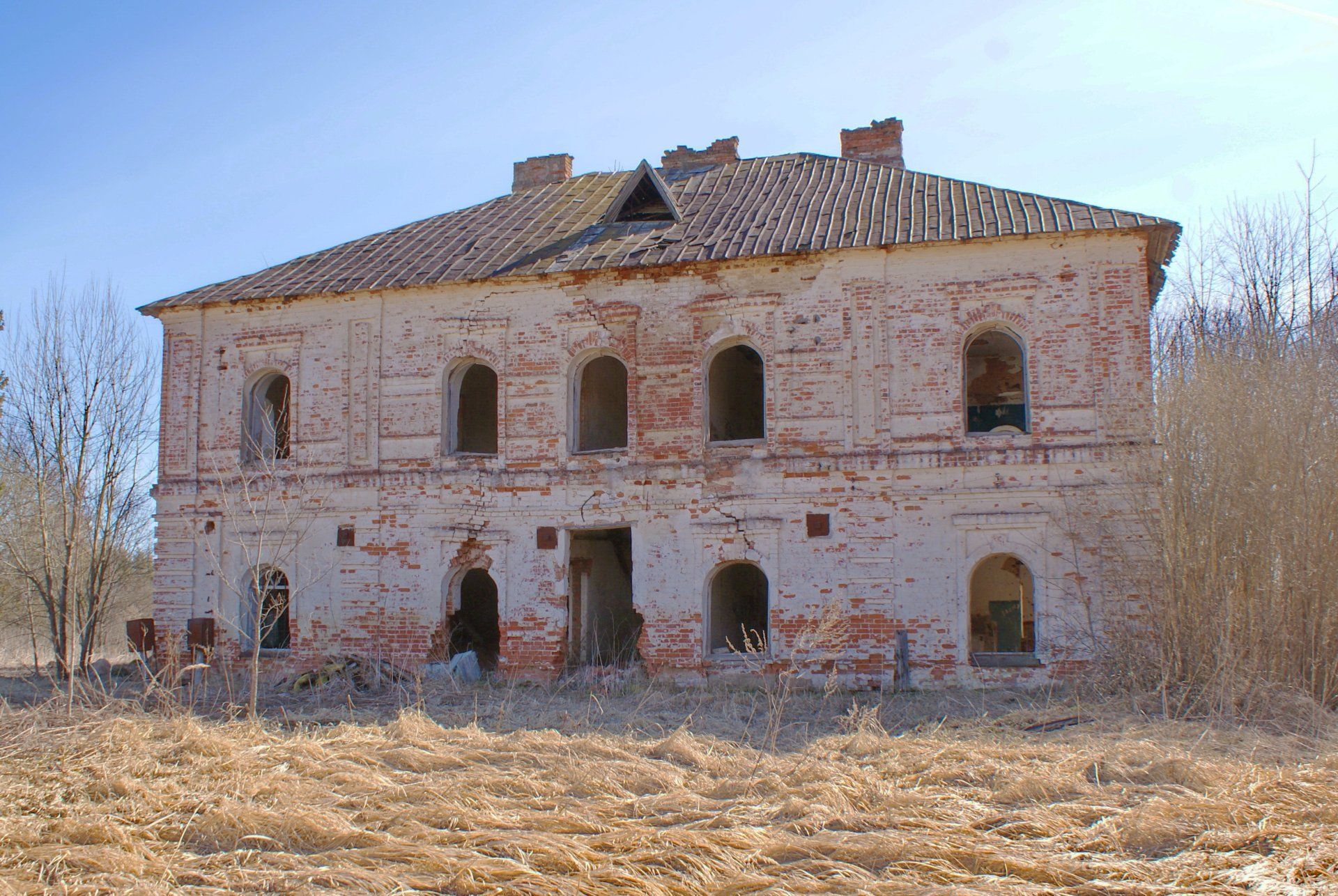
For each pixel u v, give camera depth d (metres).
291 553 19.92
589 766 11.32
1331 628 14.98
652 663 19.33
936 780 10.70
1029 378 18.36
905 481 18.59
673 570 19.48
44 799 10.26
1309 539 15.25
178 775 11.12
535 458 20.45
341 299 21.75
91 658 25.44
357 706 17.45
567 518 20.16
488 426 24.69
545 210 24.38
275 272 23.16
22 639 32.28
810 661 18.55
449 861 8.13
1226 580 15.38
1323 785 9.77
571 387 20.70
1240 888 7.43
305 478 21.36
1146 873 7.72
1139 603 16.98
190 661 21.27
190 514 21.91
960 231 18.81
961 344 18.72
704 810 9.73
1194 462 16.28
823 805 9.54
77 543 23.98
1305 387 16.30
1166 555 16.03
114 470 25.02
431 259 22.28
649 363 20.08
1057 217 18.69
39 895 7.66
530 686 19.52
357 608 20.80
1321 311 23.66
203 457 22.08
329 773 11.27
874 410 18.86
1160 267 19.56
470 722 15.31
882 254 19.11
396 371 21.31
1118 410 17.86
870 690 18.12
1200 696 14.45
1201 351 18.58
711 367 21.44
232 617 21.50
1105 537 17.52
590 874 7.93
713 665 19.16
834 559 18.72
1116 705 15.18
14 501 27.36
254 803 10.11
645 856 8.23
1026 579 21.88
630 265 19.98
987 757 11.55
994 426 22.02
